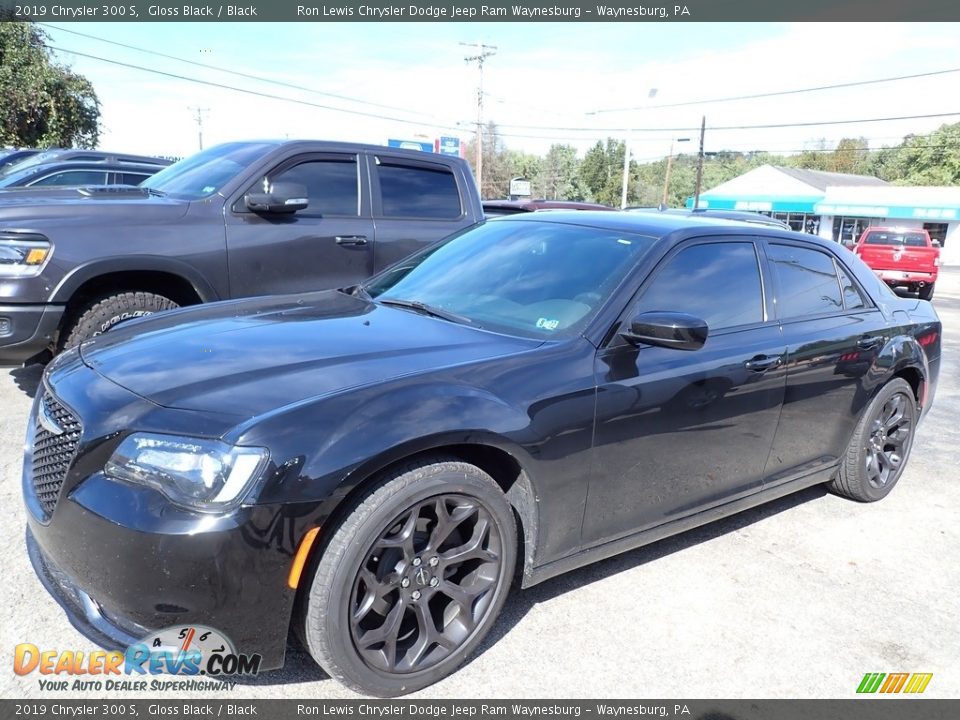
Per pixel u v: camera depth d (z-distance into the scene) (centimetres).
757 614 309
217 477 208
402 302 345
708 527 395
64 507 221
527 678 259
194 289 507
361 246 580
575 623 293
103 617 227
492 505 254
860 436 420
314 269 559
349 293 380
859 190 4862
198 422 218
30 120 2062
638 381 293
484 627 261
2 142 2005
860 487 429
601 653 275
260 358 261
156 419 221
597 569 339
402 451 228
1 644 255
